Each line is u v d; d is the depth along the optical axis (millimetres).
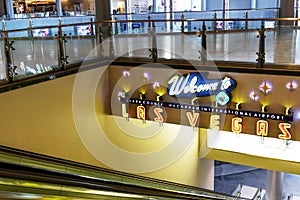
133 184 3199
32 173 2291
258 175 11133
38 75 4926
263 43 5137
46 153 5051
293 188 10188
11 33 4871
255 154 7441
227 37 6922
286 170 7090
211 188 9477
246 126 5238
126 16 10094
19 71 4699
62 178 2438
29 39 5211
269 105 5062
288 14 9727
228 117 5340
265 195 9219
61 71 5270
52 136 5141
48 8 14312
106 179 2939
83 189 2447
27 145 4750
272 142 7117
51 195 2182
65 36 5602
